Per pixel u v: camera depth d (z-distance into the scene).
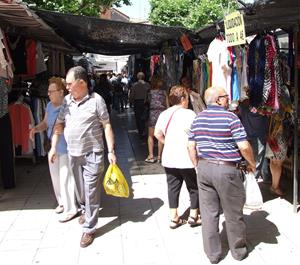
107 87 17.59
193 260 4.75
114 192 5.41
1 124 7.46
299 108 6.47
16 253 5.01
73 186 5.95
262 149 6.59
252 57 6.24
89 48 15.06
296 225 5.64
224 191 4.51
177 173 5.50
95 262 4.75
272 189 6.83
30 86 9.91
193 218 5.61
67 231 5.61
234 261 4.69
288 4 5.15
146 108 13.40
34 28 8.19
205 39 10.04
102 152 5.35
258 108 6.27
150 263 4.70
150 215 6.13
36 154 9.38
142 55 19.39
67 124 5.33
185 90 5.54
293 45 6.40
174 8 24.47
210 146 4.53
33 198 7.07
